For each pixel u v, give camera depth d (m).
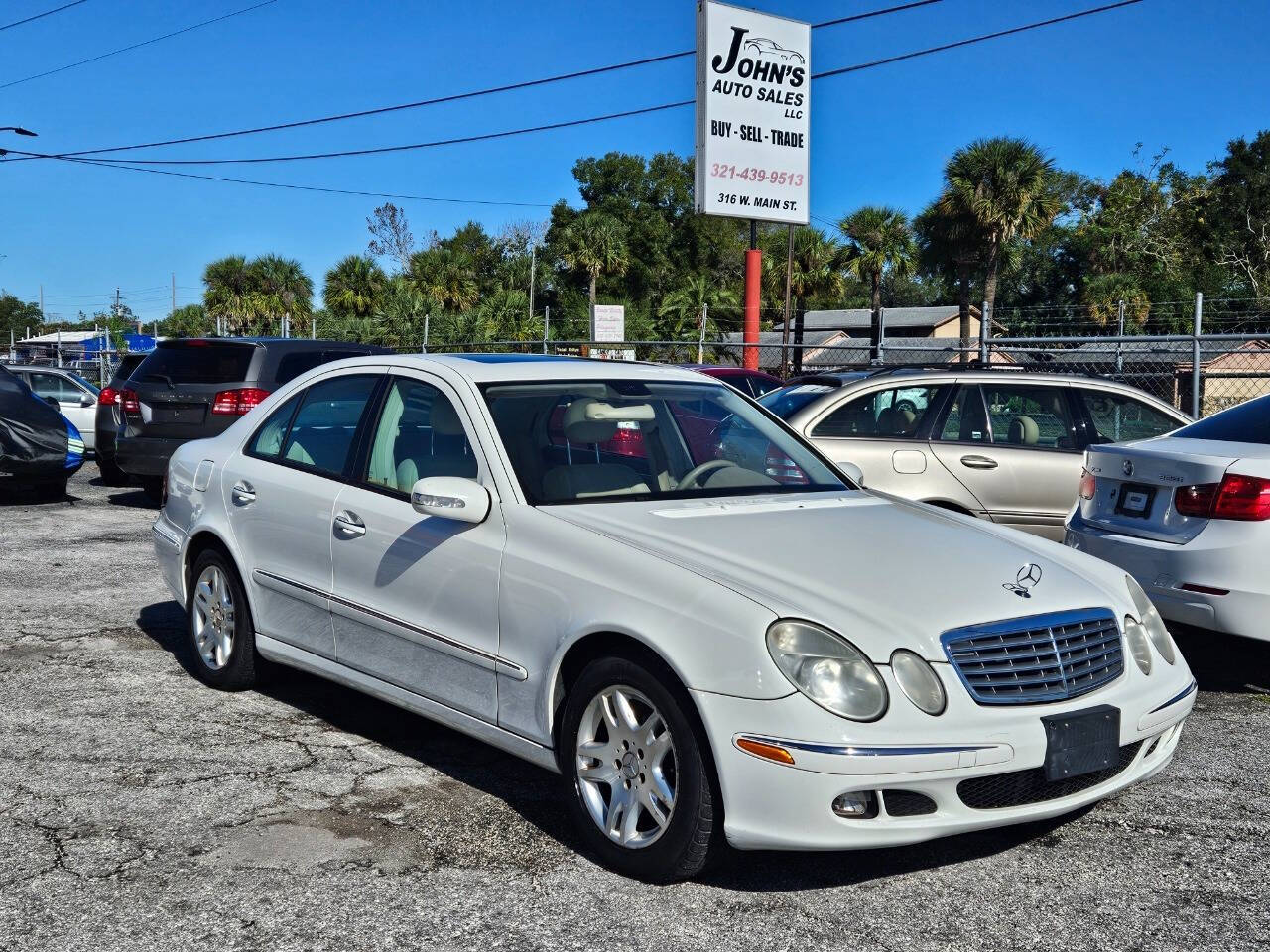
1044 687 3.38
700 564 3.51
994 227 38.94
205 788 4.16
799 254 54.22
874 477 7.52
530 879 3.47
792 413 7.79
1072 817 4.02
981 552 3.84
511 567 3.84
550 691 3.66
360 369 4.87
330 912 3.24
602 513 3.91
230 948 3.04
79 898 3.30
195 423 10.41
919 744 3.12
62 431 12.03
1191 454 5.36
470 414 4.23
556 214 78.00
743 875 3.52
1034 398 7.72
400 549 4.26
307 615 4.75
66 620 6.72
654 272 75.31
